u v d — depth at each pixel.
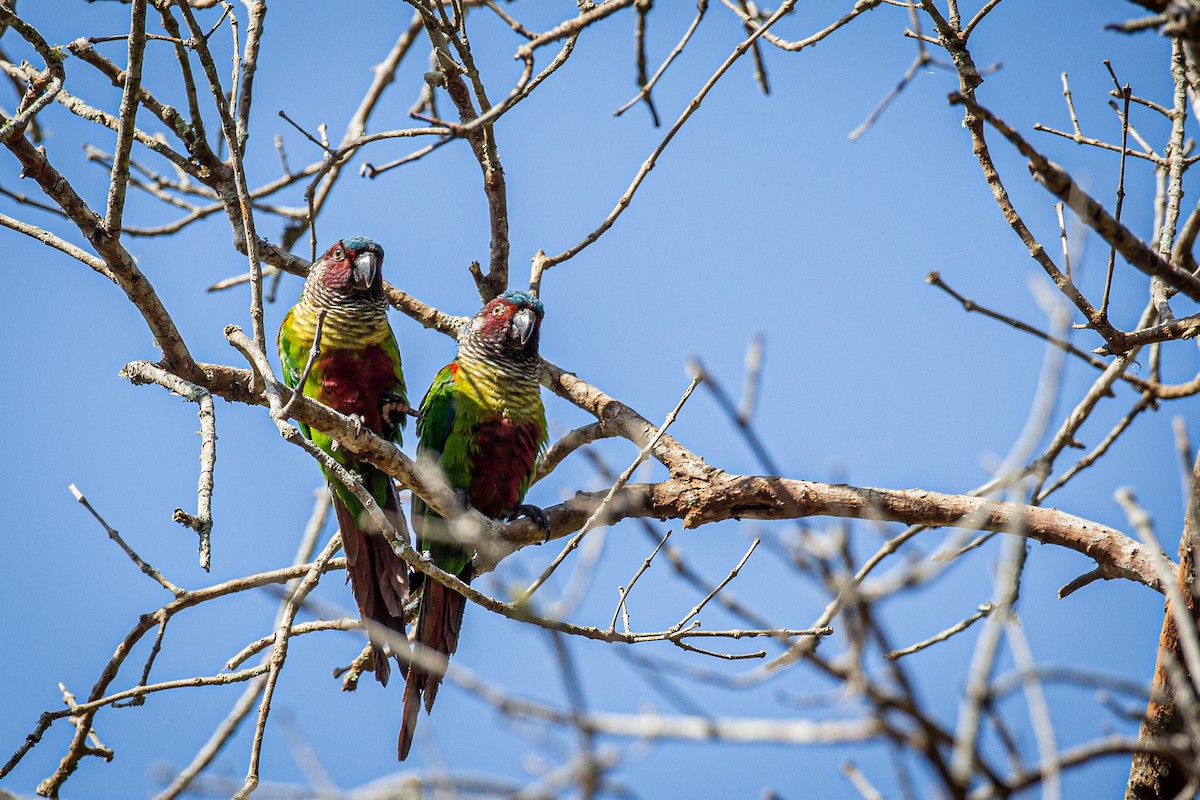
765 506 12.17
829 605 10.04
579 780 5.36
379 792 6.21
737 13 12.74
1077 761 5.53
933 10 11.03
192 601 12.11
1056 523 11.53
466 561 13.02
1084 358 10.51
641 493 12.53
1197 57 7.21
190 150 13.73
